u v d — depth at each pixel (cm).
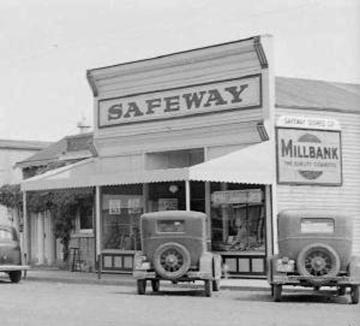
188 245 1955
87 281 2539
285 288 2109
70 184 2678
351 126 2602
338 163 2558
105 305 1708
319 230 1775
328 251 1748
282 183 2439
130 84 2848
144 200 2728
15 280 2550
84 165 3005
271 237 2405
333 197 2542
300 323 1346
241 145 2503
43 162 3641
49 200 3319
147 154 2811
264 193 2439
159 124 2752
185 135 2670
